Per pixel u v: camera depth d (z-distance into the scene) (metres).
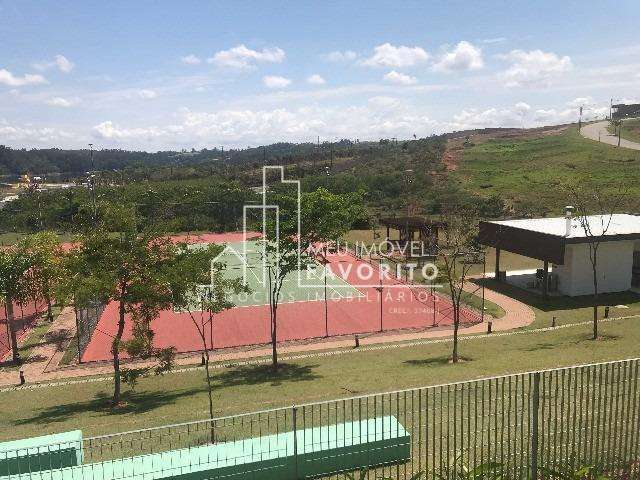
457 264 49.00
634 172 84.06
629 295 37.78
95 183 96.88
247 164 150.75
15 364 28.62
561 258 35.56
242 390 21.34
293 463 9.69
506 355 23.78
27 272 29.62
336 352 28.69
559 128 179.50
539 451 9.62
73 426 17.45
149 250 21.00
